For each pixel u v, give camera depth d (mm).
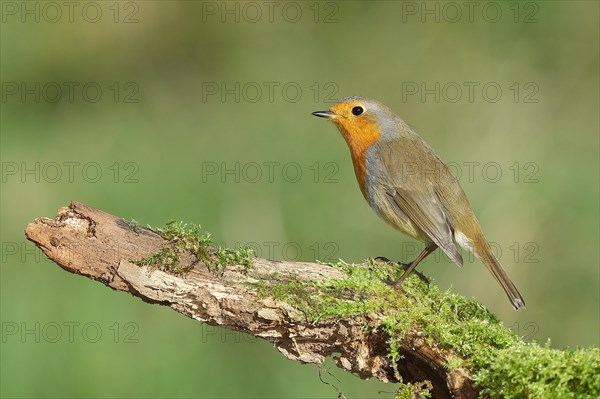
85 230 7062
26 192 14250
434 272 12977
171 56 18031
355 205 14195
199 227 7285
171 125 16469
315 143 15555
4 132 16297
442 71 16125
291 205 14227
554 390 5992
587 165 14203
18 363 11227
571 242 13219
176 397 11195
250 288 6973
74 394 11086
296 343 7102
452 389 6496
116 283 7059
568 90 15305
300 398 11328
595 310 12742
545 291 12914
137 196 14406
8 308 11812
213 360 11492
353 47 17156
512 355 6230
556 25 15703
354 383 11461
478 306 7367
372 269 7844
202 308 7023
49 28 17938
